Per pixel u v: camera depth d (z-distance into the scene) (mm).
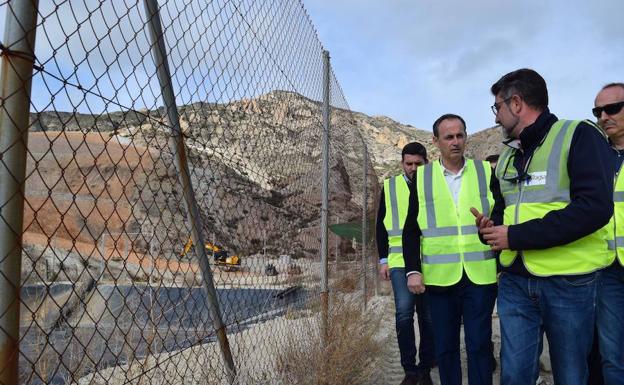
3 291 1725
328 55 5895
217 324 3154
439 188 4156
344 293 6703
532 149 3027
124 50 2146
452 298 4066
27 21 1754
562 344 2838
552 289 2863
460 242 4031
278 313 4203
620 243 3475
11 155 1729
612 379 3348
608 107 3771
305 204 4914
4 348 1728
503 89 3102
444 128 4215
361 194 8734
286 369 4191
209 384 3074
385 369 5914
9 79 1730
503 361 2992
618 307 3406
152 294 2568
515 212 3033
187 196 2791
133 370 2559
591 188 2713
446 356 4020
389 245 5328
